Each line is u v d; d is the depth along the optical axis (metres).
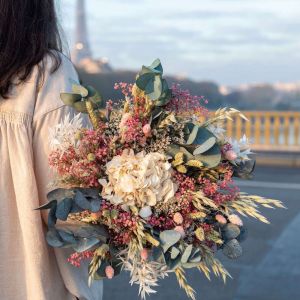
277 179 11.20
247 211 1.38
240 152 1.47
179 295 4.48
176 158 1.34
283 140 15.01
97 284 1.50
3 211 1.36
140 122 1.34
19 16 1.36
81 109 1.35
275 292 4.61
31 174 1.35
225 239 1.39
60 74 1.41
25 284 1.38
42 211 1.38
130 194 1.30
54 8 1.47
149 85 1.33
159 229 1.34
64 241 1.27
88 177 1.31
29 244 1.35
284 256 5.55
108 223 1.31
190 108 1.39
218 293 4.57
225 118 1.45
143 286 1.31
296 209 7.86
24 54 1.36
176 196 1.33
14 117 1.36
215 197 1.37
